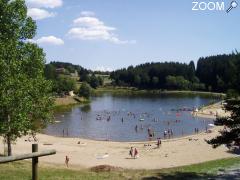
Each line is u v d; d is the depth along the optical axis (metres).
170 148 78.88
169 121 141.12
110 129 120.50
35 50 34.62
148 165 60.94
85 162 63.44
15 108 31.75
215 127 117.94
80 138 95.88
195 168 31.69
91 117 153.12
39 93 35.44
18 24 33.28
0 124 31.47
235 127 29.50
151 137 102.56
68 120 141.25
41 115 36.44
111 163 62.75
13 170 29.27
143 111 177.88
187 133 111.75
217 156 66.56
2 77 31.02
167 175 28.83
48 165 38.78
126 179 27.39
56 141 86.94
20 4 33.03
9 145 34.88
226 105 29.64
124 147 81.12
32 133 37.94
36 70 35.50
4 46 31.20
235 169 30.72
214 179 26.70
